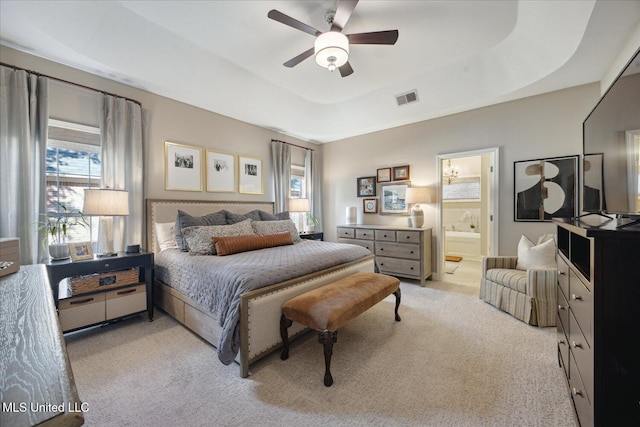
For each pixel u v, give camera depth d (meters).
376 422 1.42
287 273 2.15
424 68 3.17
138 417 1.45
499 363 1.94
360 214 5.18
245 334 1.79
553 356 2.02
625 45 2.22
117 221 2.92
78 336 2.37
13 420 0.36
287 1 2.10
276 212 4.75
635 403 0.96
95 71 2.78
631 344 0.97
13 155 2.31
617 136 1.42
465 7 2.19
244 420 1.43
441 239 4.23
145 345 2.21
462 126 3.97
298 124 4.67
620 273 0.97
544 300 2.52
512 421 1.42
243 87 3.57
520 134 3.48
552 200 3.27
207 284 2.16
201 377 1.80
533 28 2.40
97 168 2.91
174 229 3.21
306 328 2.33
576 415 1.34
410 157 4.53
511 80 3.14
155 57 2.75
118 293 2.52
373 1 2.12
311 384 1.73
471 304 3.15
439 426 1.39
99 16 2.26
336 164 5.55
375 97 4.11
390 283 2.49
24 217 2.33
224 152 4.06
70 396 0.43
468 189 6.16
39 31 2.20
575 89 3.11
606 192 1.55
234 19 2.28
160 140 3.36
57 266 2.19
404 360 1.99
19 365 0.51
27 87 2.38
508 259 3.16
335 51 2.13
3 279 1.20
